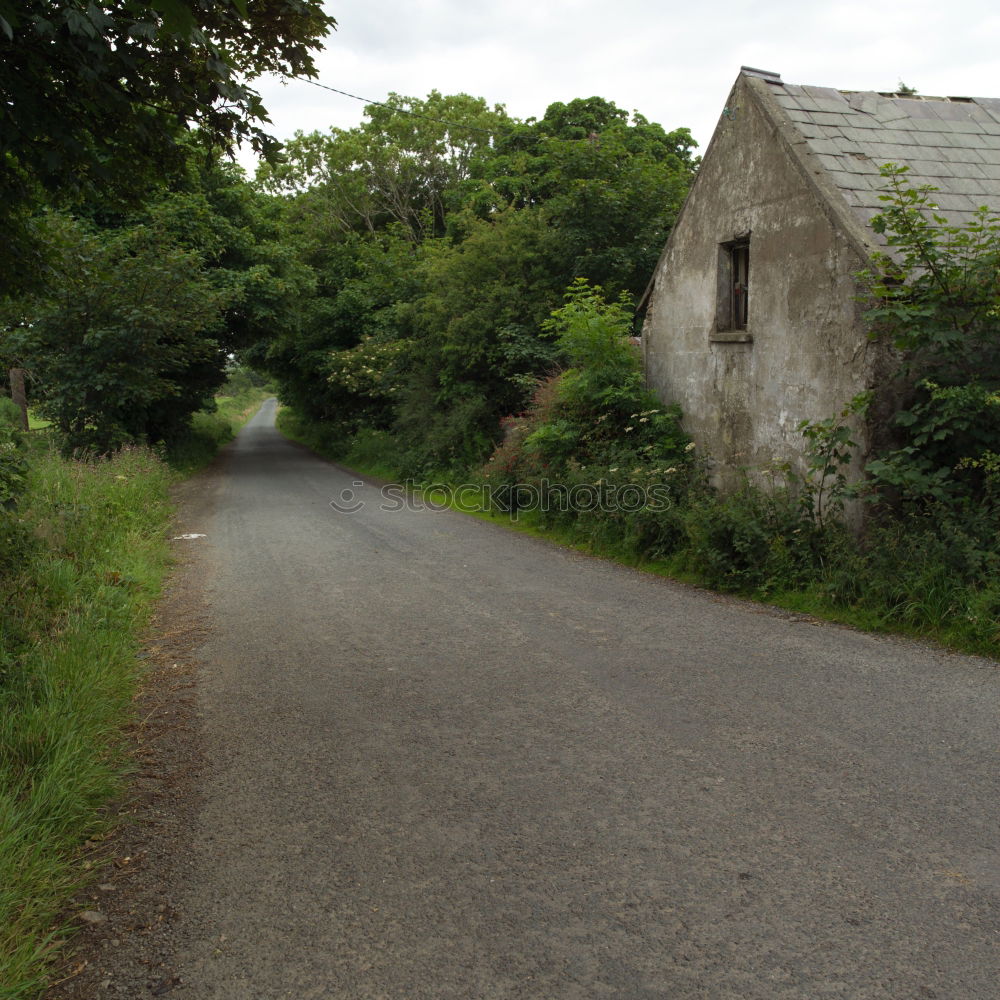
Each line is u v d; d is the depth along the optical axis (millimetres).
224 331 22875
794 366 8195
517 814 3363
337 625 6406
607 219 16172
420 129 33562
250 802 3518
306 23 4699
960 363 6754
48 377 16359
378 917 2693
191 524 12094
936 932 2543
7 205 4613
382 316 25109
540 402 12266
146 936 2625
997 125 9047
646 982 2350
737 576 7281
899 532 6480
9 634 4930
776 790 3504
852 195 7703
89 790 3457
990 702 4426
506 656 5531
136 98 4391
